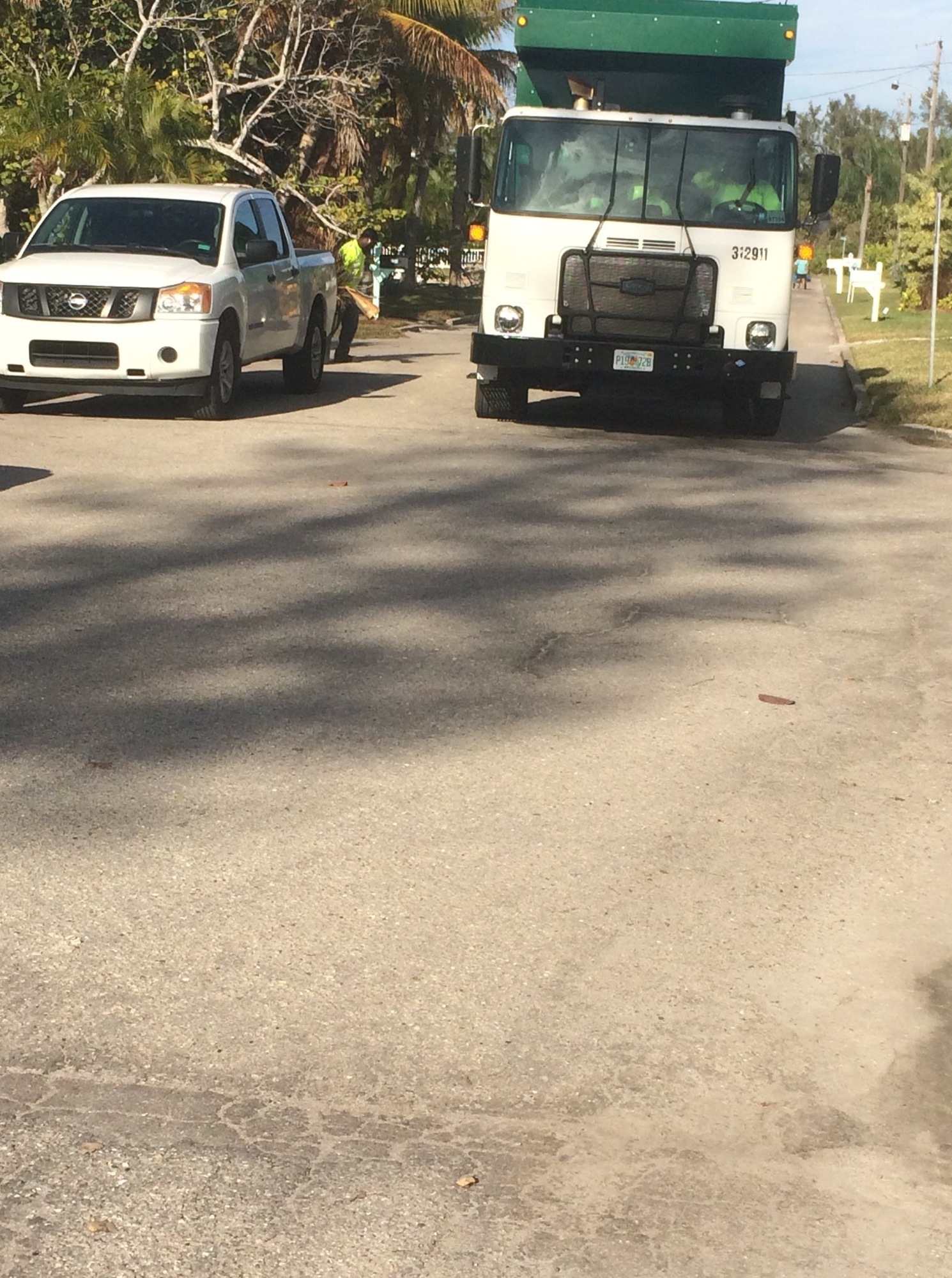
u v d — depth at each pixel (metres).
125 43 26.86
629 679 6.97
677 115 14.57
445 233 52.94
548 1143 3.54
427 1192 3.34
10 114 22.25
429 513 10.56
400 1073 3.79
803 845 5.25
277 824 5.24
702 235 14.47
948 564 9.53
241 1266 3.09
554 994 4.20
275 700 6.51
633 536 10.05
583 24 15.06
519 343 14.59
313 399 17.45
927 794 5.75
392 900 4.71
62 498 10.60
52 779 5.55
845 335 34.19
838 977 4.36
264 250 15.98
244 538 9.55
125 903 4.63
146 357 14.40
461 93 41.94
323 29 28.44
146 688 6.61
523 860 5.04
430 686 6.77
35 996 4.08
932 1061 3.94
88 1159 3.41
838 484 12.50
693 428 16.31
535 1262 3.13
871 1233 3.26
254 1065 3.80
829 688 6.94
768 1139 3.59
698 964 4.40
